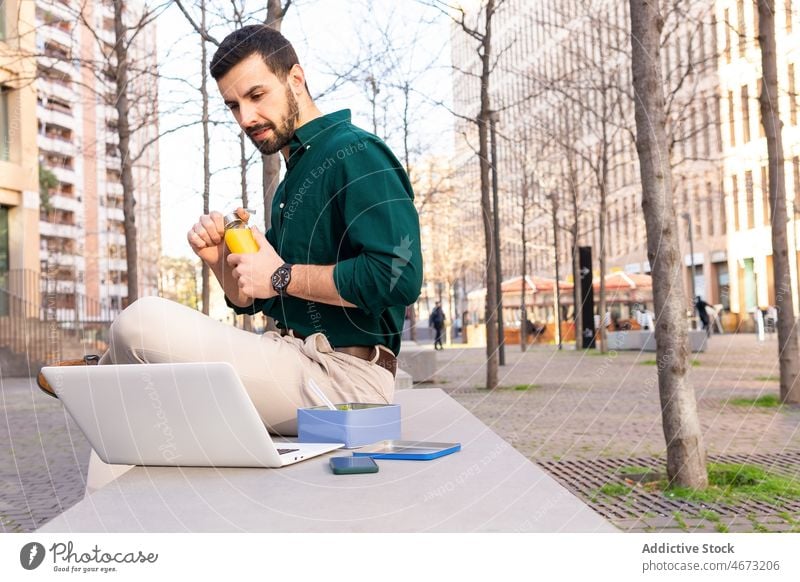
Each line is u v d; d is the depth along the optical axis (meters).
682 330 4.20
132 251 7.25
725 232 29.50
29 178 16.61
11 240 16.45
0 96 16.25
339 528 0.92
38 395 10.34
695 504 3.74
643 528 3.28
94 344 15.45
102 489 1.20
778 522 3.35
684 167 21.11
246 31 1.85
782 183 7.43
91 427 1.38
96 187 31.95
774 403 7.48
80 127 34.94
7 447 5.90
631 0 4.33
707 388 9.47
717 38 11.58
